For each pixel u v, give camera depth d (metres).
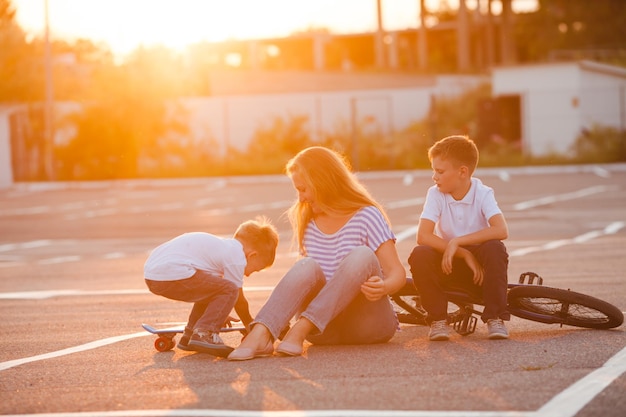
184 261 6.76
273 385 5.59
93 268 14.05
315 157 7.02
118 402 5.30
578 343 6.71
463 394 5.19
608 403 4.92
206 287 6.72
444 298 7.09
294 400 5.17
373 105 46.66
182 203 27.61
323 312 6.57
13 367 6.57
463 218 7.31
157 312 9.27
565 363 5.98
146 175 39.81
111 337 7.79
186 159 41.34
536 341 6.85
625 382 5.39
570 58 56.97
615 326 7.29
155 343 7.00
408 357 6.36
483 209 7.25
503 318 6.98
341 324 6.89
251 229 6.98
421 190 28.95
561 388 5.27
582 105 38.88
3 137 38.22
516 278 11.18
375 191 29.19
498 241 7.09
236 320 7.22
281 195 29.08
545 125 39.16
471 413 4.77
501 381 5.50
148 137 40.88
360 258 6.61
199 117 42.88
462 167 7.26
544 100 39.16
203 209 25.41
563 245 14.96
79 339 7.75
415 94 46.97
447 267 6.97
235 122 43.22
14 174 39.97
